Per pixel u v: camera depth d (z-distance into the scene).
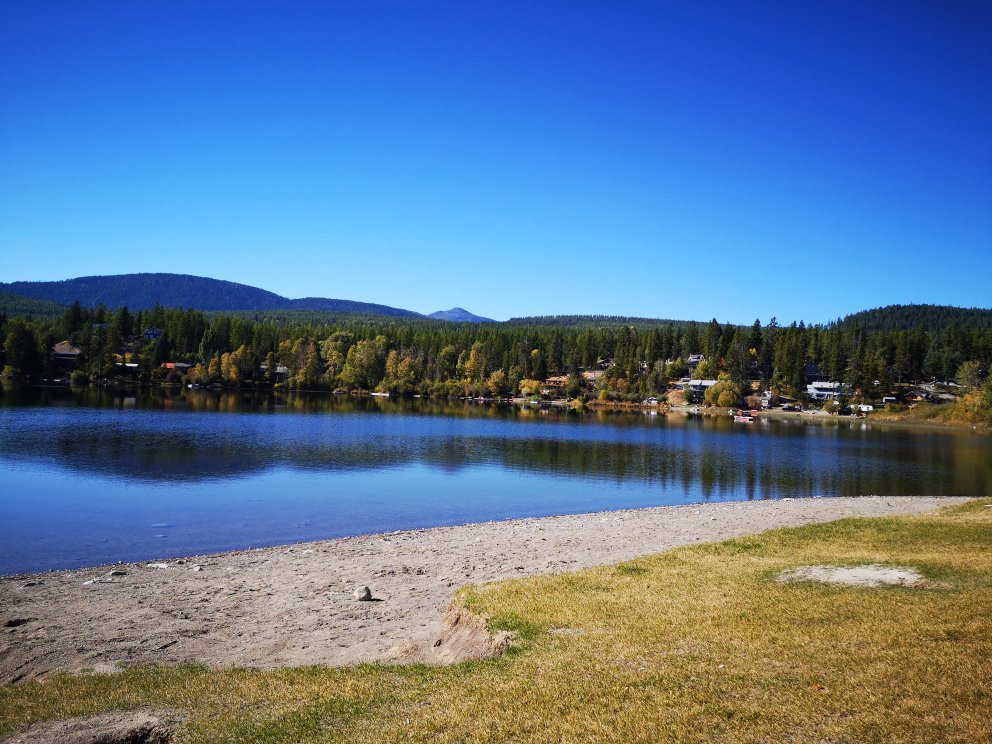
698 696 9.65
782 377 176.50
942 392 166.00
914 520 24.28
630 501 41.44
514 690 10.45
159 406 96.31
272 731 9.93
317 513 34.31
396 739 9.27
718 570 17.58
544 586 16.30
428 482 45.69
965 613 12.03
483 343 198.25
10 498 34.78
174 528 29.81
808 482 51.56
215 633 15.62
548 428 95.38
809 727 8.57
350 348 178.88
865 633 11.53
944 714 8.53
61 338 162.25
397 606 17.50
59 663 13.73
